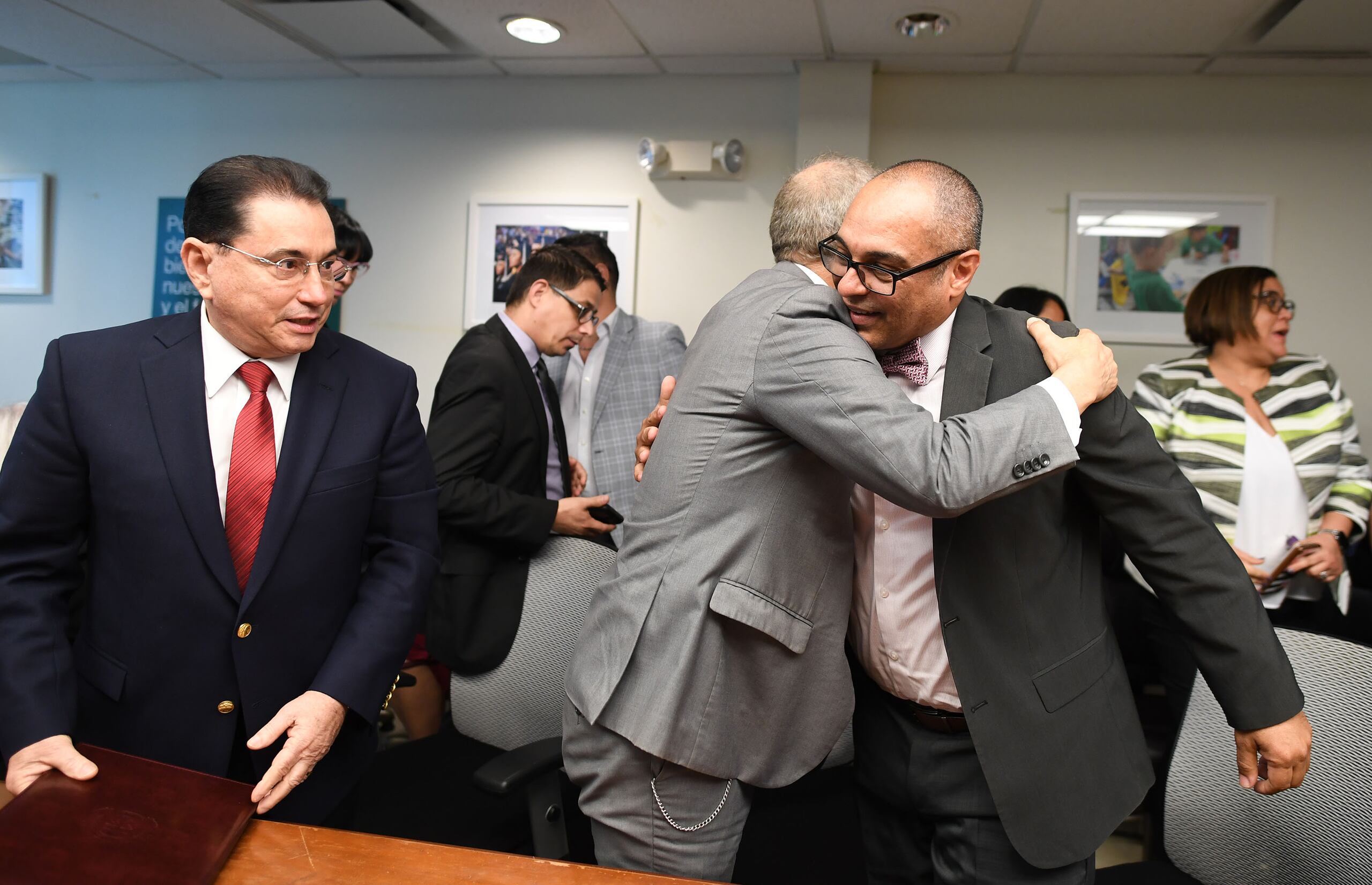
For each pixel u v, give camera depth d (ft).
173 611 3.79
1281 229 11.78
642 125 12.89
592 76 12.94
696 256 12.84
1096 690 4.02
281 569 3.87
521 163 13.17
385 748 9.66
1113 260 12.05
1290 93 11.72
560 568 5.68
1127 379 12.10
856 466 3.47
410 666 8.74
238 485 3.85
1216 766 4.19
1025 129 12.21
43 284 14.24
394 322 13.53
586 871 3.10
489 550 5.98
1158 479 3.75
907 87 12.42
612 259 9.96
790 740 4.09
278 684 3.94
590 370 9.90
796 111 12.53
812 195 4.22
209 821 3.22
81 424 3.73
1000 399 3.80
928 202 3.46
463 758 5.96
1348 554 9.32
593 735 4.10
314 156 13.64
